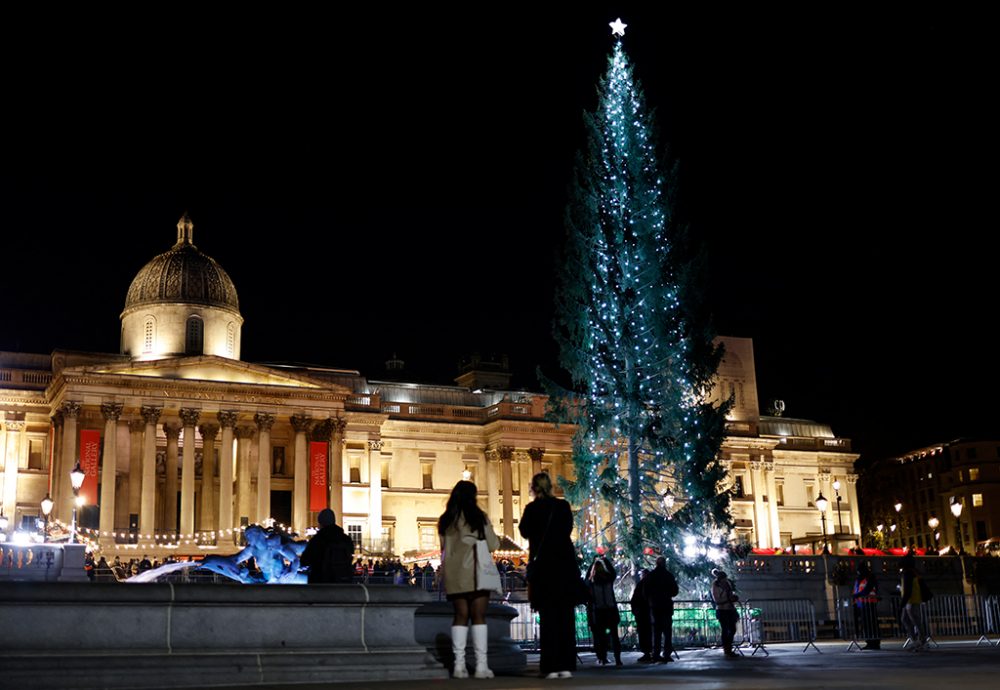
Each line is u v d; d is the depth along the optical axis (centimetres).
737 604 4409
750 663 2891
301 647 1780
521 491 10369
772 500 11812
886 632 5288
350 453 9781
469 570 1833
